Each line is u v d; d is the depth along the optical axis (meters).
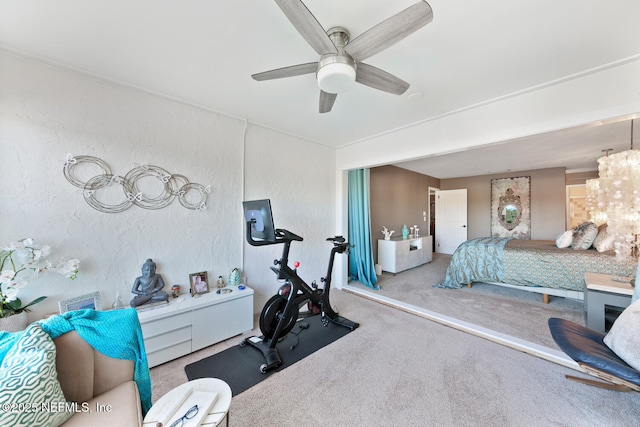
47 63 1.80
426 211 6.71
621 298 1.99
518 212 6.02
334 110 2.61
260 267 3.09
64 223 1.87
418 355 2.13
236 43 1.62
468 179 6.80
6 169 1.68
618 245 2.31
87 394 1.17
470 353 2.16
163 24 1.45
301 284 2.41
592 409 1.55
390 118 2.81
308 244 3.69
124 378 1.28
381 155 3.43
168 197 2.36
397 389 1.73
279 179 3.29
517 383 1.78
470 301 3.38
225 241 2.76
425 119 2.84
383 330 2.58
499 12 1.34
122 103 2.11
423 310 3.03
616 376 1.30
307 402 1.62
